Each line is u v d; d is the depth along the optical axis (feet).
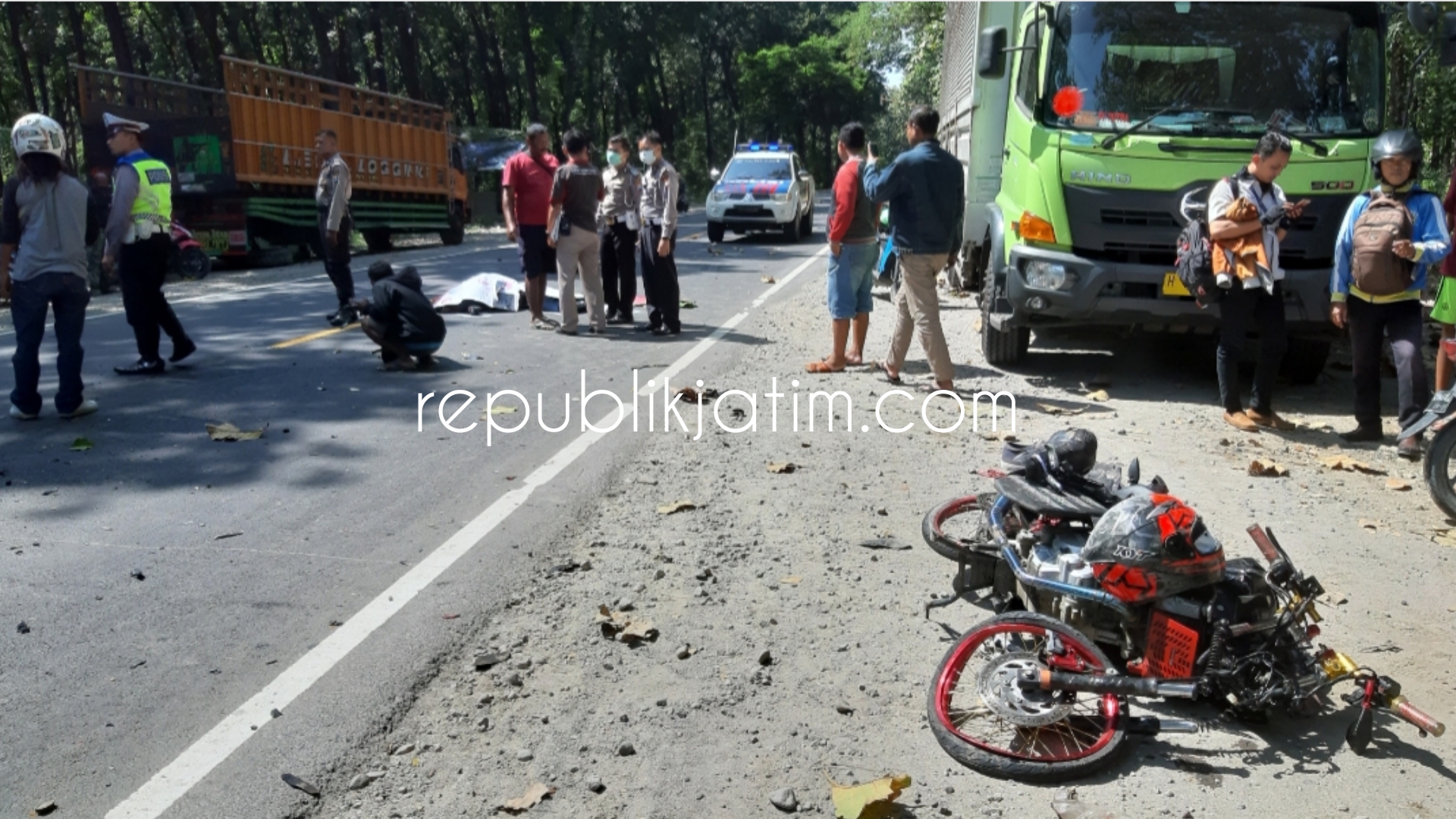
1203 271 25.89
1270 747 13.06
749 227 81.51
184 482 21.11
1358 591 17.28
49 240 24.64
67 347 25.20
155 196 29.63
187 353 31.68
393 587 16.52
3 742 12.25
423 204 84.23
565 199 36.91
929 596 16.79
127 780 11.67
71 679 13.64
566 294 37.63
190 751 12.22
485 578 16.93
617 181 39.91
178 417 25.77
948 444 24.71
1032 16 30.50
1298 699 12.78
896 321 30.09
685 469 22.54
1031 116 29.60
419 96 136.56
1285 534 19.53
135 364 30.81
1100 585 13.39
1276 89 28.45
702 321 41.96
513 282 44.73
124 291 29.84
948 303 47.32
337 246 38.91
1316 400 30.04
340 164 38.93
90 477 21.27
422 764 12.21
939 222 28.45
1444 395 20.98
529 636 15.16
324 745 12.44
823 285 54.19
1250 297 25.81
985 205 41.45
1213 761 12.76
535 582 16.84
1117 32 28.78
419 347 31.14
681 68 246.27
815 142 298.76
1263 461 23.61
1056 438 15.17
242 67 61.21
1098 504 14.39
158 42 141.49
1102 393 29.40
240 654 14.35
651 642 15.11
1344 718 13.71
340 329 38.75
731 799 11.79
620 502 20.54
